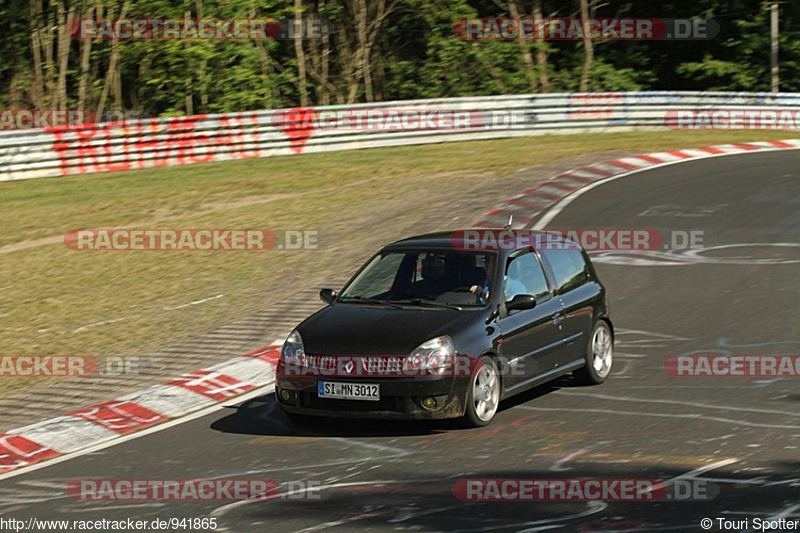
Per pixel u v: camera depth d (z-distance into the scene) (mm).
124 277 57438
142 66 139125
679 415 31297
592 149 94188
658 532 21531
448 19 152750
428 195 74250
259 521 23562
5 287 56656
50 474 28891
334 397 30875
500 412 32969
